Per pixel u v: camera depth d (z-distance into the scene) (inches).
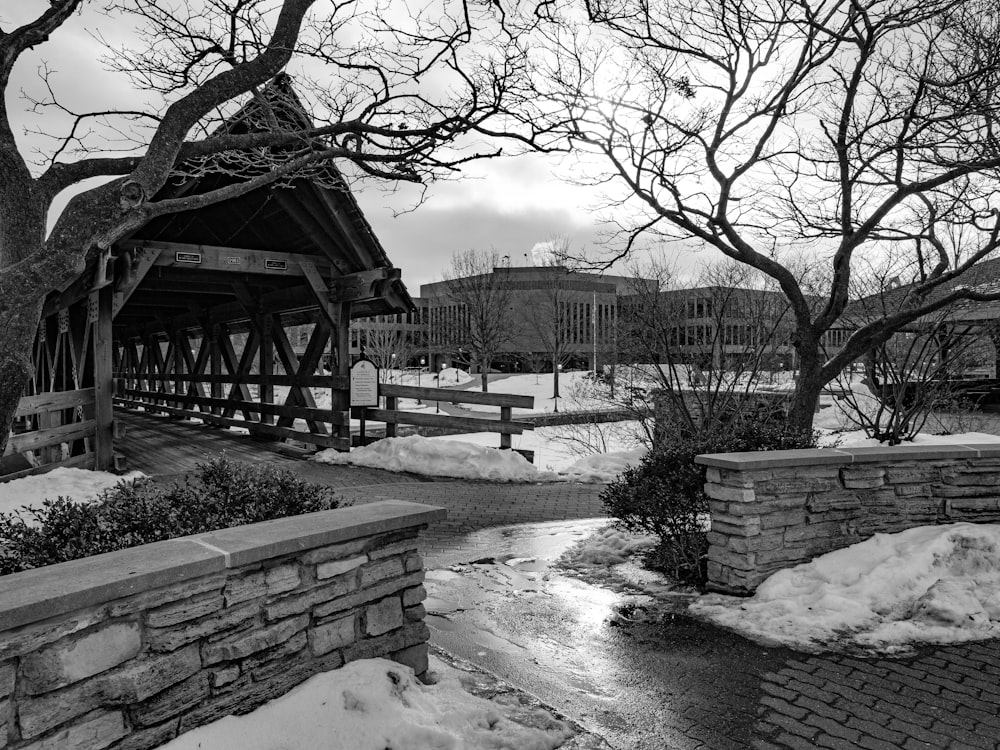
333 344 513.7
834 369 323.6
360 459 466.9
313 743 112.8
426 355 2283.5
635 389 508.4
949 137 274.2
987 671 155.9
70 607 93.7
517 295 1605.6
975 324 442.6
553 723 131.0
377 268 471.5
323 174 269.9
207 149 152.2
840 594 192.4
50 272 119.0
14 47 130.6
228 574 114.3
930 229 334.3
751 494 204.7
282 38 146.8
